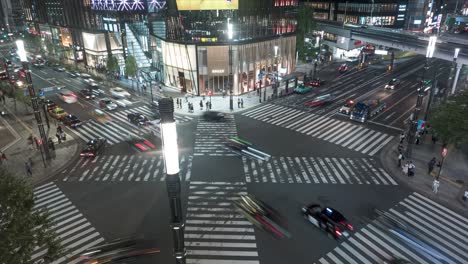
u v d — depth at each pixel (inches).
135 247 807.7
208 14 2015.3
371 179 1122.0
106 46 3048.7
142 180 1143.0
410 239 826.8
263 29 2299.5
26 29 5068.9
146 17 2854.3
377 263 749.9
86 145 1378.0
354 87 2340.1
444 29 5088.6
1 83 2087.8
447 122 1116.5
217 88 2203.5
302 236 842.8
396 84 2274.9
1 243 487.5
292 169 1200.2
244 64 2204.7
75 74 2851.9
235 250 796.0
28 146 1424.7
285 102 2031.3
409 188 1063.0
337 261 756.6
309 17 2950.3
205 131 1585.9
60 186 1108.5
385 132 1542.8
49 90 2297.0
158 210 964.0
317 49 3061.0
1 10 5344.5
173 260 763.4
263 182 1109.7
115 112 1891.0
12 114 1863.9
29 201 585.9
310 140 1465.3
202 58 2112.5
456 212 935.0
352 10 4010.8
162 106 245.4
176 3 2031.3
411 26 4082.2
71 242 834.2
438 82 2399.1
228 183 1105.4
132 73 2394.2
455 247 800.9
